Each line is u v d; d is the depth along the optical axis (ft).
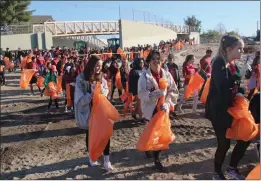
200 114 32.19
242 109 14.92
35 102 47.42
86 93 18.38
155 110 17.74
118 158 21.03
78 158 22.04
